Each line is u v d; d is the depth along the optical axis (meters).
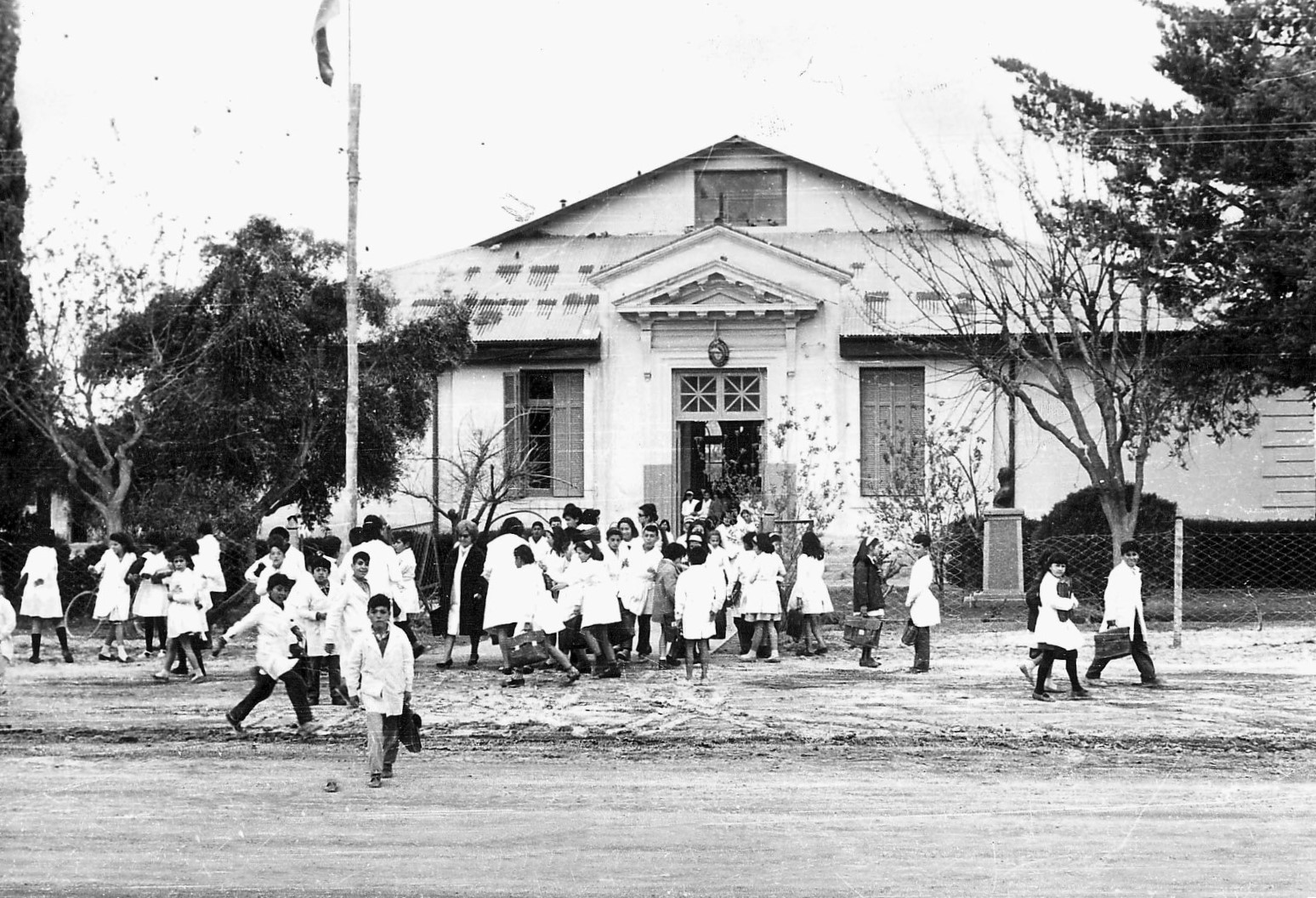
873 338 30.67
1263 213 25.45
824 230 34.62
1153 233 25.86
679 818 10.66
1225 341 26.14
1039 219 26.62
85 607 26.38
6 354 26.25
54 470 27.91
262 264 27.23
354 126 22.88
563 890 8.61
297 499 29.28
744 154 34.88
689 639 18.34
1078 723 14.96
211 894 8.59
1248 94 24.94
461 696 17.03
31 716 15.76
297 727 14.90
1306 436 30.67
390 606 12.15
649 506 22.02
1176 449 28.73
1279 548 27.22
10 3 26.09
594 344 31.33
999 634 23.28
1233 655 20.38
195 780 12.24
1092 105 26.33
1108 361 29.77
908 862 9.30
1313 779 12.25
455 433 31.67
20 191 26.64
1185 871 9.09
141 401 26.55
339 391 27.56
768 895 8.51
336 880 8.87
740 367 31.25
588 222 35.75
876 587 19.73
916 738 14.22
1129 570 17.55
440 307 29.89
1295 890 8.62
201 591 21.94
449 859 9.39
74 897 8.55
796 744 13.96
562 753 13.57
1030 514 30.73
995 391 29.67
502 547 18.33
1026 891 8.59
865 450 31.00
